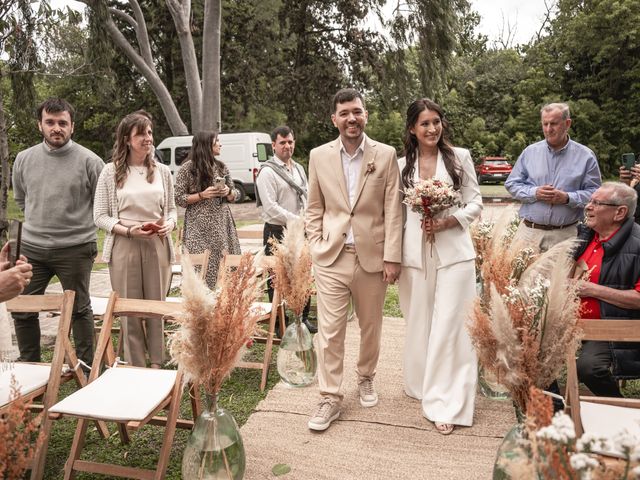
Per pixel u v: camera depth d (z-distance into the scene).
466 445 3.10
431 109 3.36
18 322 3.93
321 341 3.40
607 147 28.38
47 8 7.94
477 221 4.10
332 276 3.38
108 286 7.29
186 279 2.35
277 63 22.94
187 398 3.82
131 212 3.88
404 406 3.62
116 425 3.51
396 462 2.94
